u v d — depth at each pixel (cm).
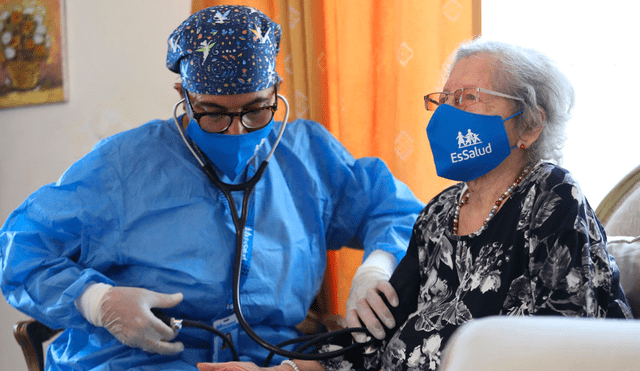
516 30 199
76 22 240
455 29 177
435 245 116
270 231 143
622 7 187
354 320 125
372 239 150
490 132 104
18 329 146
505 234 101
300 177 154
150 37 229
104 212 135
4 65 253
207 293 135
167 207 137
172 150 143
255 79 131
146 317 123
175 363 130
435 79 179
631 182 137
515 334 31
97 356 130
